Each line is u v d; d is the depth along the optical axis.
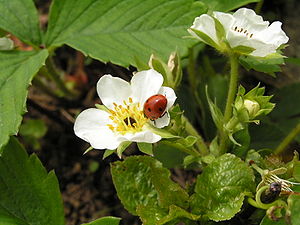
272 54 0.09
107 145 0.08
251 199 0.09
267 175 0.08
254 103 0.08
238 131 0.09
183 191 0.09
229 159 0.09
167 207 0.09
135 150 0.13
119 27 0.11
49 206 0.10
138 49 0.10
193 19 0.10
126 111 0.08
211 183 0.09
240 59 0.10
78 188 0.14
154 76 0.08
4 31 0.12
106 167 0.14
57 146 0.14
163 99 0.08
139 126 0.08
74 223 0.13
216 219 0.09
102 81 0.08
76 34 0.11
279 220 0.08
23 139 0.14
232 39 0.08
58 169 0.14
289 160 0.11
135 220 0.13
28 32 0.11
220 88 0.13
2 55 0.11
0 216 0.09
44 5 0.17
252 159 0.09
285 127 0.13
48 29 0.11
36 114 0.15
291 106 0.14
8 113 0.10
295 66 0.15
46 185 0.10
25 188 0.10
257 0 0.11
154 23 0.11
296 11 0.16
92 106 0.15
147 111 0.08
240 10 0.09
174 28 0.10
